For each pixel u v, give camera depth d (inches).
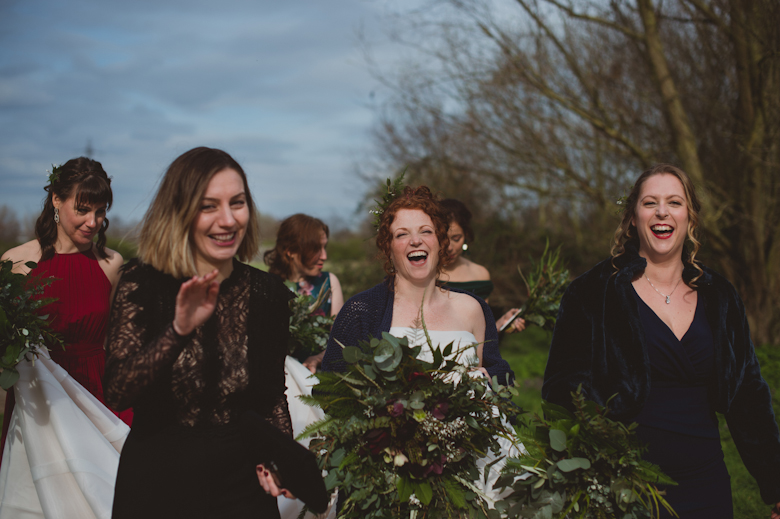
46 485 111.7
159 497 85.6
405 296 121.1
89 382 146.3
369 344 102.2
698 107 410.0
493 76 458.6
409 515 100.9
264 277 98.6
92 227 145.1
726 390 107.2
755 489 182.1
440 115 500.7
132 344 85.9
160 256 87.5
